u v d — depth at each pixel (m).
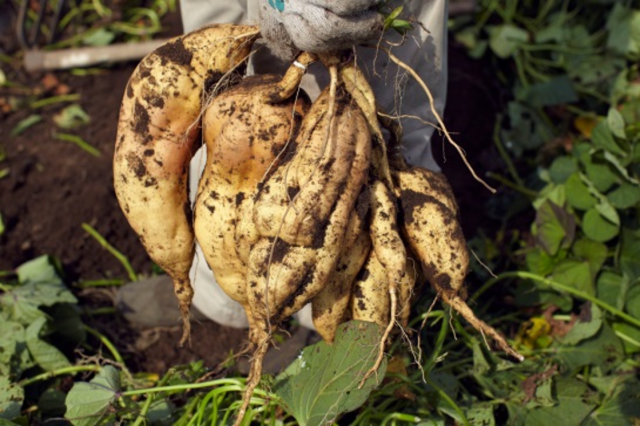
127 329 1.72
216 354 1.67
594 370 1.57
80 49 2.16
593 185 1.69
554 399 1.50
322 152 1.24
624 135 1.68
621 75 2.06
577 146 1.78
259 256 1.26
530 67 2.12
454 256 1.31
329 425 1.29
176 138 1.33
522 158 1.96
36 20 2.33
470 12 2.15
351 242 1.28
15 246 1.84
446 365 1.57
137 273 1.83
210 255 1.32
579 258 1.68
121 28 2.33
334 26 1.23
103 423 1.44
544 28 2.22
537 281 1.68
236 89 1.31
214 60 1.32
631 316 1.62
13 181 1.91
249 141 1.28
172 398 1.56
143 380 1.60
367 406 1.46
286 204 1.25
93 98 2.12
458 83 2.06
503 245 1.82
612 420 1.49
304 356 1.37
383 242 1.28
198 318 1.67
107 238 1.86
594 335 1.58
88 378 1.62
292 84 1.28
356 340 1.31
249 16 1.37
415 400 1.46
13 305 1.62
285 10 1.24
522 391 1.51
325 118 1.26
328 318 1.32
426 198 1.32
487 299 1.73
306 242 1.25
